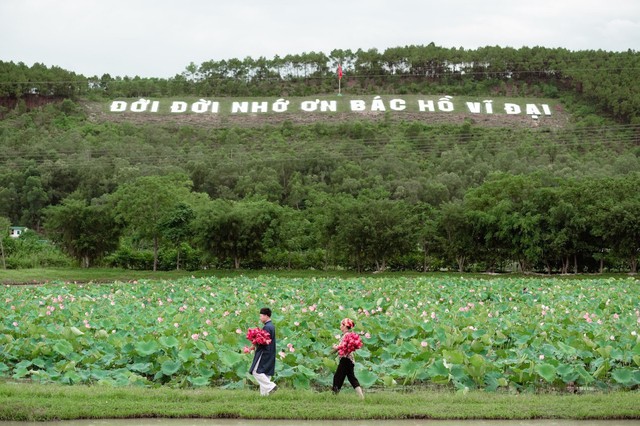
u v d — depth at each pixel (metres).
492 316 25.00
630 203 55.78
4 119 146.62
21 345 18.78
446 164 108.50
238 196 97.94
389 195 90.81
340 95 177.38
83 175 99.88
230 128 152.12
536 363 17.45
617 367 18.03
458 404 15.55
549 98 171.62
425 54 191.50
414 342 19.78
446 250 59.66
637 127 138.50
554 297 33.38
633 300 31.47
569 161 107.81
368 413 14.96
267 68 192.50
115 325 22.03
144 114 161.88
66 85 165.12
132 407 15.03
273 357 16.23
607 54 182.50
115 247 61.47
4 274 52.06
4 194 96.88
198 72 191.88
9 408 14.66
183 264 61.53
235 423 14.59
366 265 62.00
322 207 65.12
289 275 55.94
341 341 16.19
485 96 174.38
